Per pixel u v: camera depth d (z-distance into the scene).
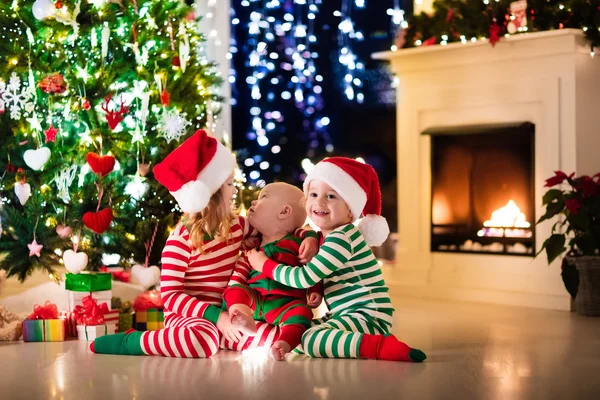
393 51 5.61
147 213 4.08
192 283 3.43
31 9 3.83
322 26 7.52
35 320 3.69
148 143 4.08
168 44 4.20
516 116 5.14
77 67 3.93
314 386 2.69
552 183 4.59
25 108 3.75
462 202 5.41
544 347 3.49
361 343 3.14
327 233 3.40
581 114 4.91
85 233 3.99
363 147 7.70
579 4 4.85
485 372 2.92
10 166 3.87
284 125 7.52
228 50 5.75
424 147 5.59
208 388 2.67
